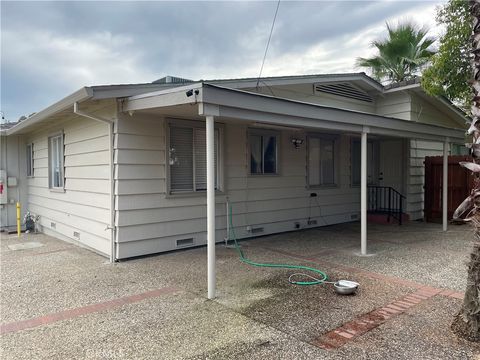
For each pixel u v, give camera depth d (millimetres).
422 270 5453
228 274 5309
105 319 3777
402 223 10188
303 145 9047
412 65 15672
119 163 5980
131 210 6145
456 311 3865
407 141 10570
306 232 8742
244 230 7777
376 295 4387
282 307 4027
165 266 5773
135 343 3236
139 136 6184
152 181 6363
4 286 4949
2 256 6855
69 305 4203
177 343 3223
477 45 3238
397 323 3580
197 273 5375
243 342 3219
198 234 7020
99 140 6574
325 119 5664
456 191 10047
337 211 10008
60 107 6262
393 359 2910
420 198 11055
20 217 10273
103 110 6355
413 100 10242
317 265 5770
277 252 6688
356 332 3395
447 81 7648
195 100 4223
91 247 7102
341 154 10102
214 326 3557
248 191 7832
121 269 5648
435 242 7543
